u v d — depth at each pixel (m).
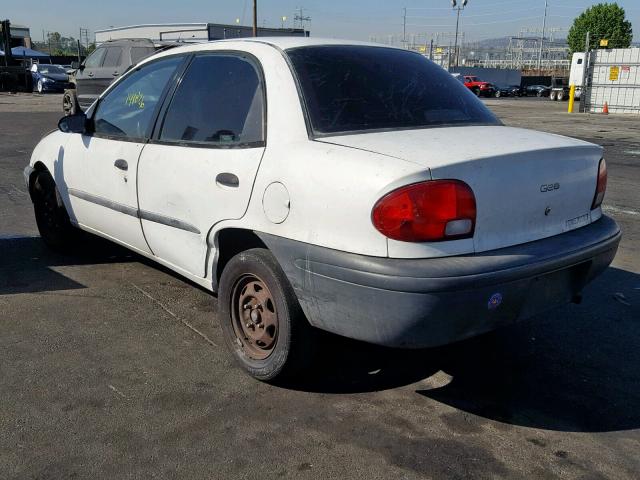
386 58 3.66
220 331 3.96
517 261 2.77
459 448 2.82
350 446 2.82
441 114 3.42
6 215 7.01
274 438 2.87
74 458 2.70
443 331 2.70
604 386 3.41
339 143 2.96
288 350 3.13
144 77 4.26
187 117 3.75
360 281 2.69
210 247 3.54
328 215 2.80
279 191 3.01
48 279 4.88
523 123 20.55
